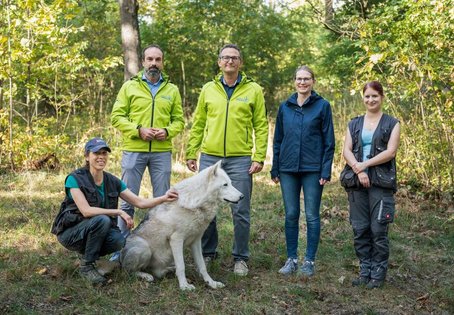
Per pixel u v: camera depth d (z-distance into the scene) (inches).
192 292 154.5
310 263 175.3
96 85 518.0
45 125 380.8
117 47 597.6
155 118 178.4
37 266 168.7
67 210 154.9
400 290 166.6
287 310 148.1
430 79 261.7
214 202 160.7
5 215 228.2
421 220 245.8
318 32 787.4
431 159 286.7
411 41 267.1
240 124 173.3
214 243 184.7
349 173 165.5
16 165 343.0
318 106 170.1
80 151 369.1
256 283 167.0
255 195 288.7
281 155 175.6
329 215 253.9
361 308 151.2
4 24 345.4
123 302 145.1
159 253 162.6
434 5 253.4
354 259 195.8
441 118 270.2
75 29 348.5
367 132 164.9
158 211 163.5
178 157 395.9
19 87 381.4
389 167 161.9
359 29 320.2
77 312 137.2
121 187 163.9
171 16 607.5
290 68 715.4
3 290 147.0
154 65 177.3
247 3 635.5
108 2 579.5
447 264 194.1
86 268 157.2
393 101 307.9
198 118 182.2
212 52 626.5
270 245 209.2
